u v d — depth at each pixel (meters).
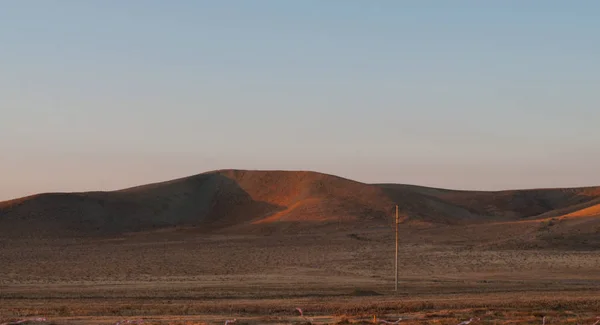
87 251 106.69
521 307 39.34
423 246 97.94
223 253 97.50
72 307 39.59
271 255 92.31
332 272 70.25
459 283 57.66
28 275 69.38
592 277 63.66
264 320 33.97
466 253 85.81
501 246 91.50
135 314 36.50
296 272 70.69
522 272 67.88
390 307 39.03
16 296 47.16
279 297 46.56
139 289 52.38
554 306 39.75
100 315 36.00
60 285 57.12
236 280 61.31
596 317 35.22
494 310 38.03
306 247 103.69
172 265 80.44
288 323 33.12
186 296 46.84
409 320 34.16
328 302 42.47
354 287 53.91
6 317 34.81
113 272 72.56
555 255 80.06
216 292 49.88
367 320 33.88
